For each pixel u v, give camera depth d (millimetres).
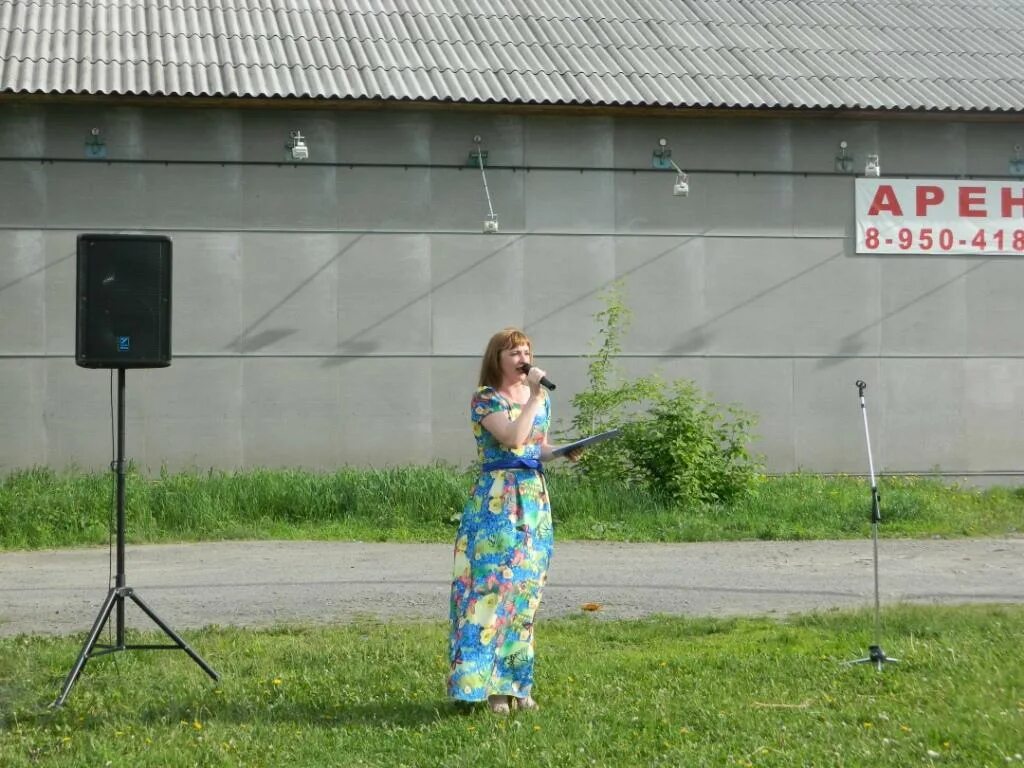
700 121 22547
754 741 7301
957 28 26531
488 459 8148
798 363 22719
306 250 21422
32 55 20953
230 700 8445
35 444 20594
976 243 23281
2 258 20609
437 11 24609
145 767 6980
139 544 17375
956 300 23219
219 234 21172
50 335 20688
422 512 18812
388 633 10867
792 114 22375
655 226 22391
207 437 21031
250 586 13906
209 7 23719
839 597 13109
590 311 22141
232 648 10164
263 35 22703
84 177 20844
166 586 13945
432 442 21672
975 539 17844
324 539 17766
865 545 17203
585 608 12422
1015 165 23391
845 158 22906
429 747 7238
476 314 21844
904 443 23016
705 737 7422
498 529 8000
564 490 19000
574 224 22156
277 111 21344
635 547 16969
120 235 8859
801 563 15570
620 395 20188
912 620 10992
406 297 21672
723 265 22562
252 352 21203
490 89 21484
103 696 8562
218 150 21203
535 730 7504
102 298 8828
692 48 24188
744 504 19500
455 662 7922
